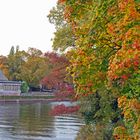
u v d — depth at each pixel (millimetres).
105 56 10906
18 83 133875
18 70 149125
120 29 8867
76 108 35000
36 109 85375
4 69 148500
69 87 35875
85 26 11047
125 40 8398
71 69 11492
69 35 35000
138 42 8078
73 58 11289
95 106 28547
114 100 23406
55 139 39500
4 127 49344
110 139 24469
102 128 26594
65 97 36219
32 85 146625
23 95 129250
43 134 43188
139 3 8742
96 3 10398
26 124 53406
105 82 11250
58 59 36781
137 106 9305
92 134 28188
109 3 9852
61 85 36375
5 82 131000
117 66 8336
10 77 148250
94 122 28984
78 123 54406
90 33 10633
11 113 73125
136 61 8086
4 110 80938
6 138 39906
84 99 28578
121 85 10000
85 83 11367
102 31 10453
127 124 11148
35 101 121938
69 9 11852
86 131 31359
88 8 11508
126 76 8633
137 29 8352
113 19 9977
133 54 8031
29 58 149500
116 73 8625
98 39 10633
